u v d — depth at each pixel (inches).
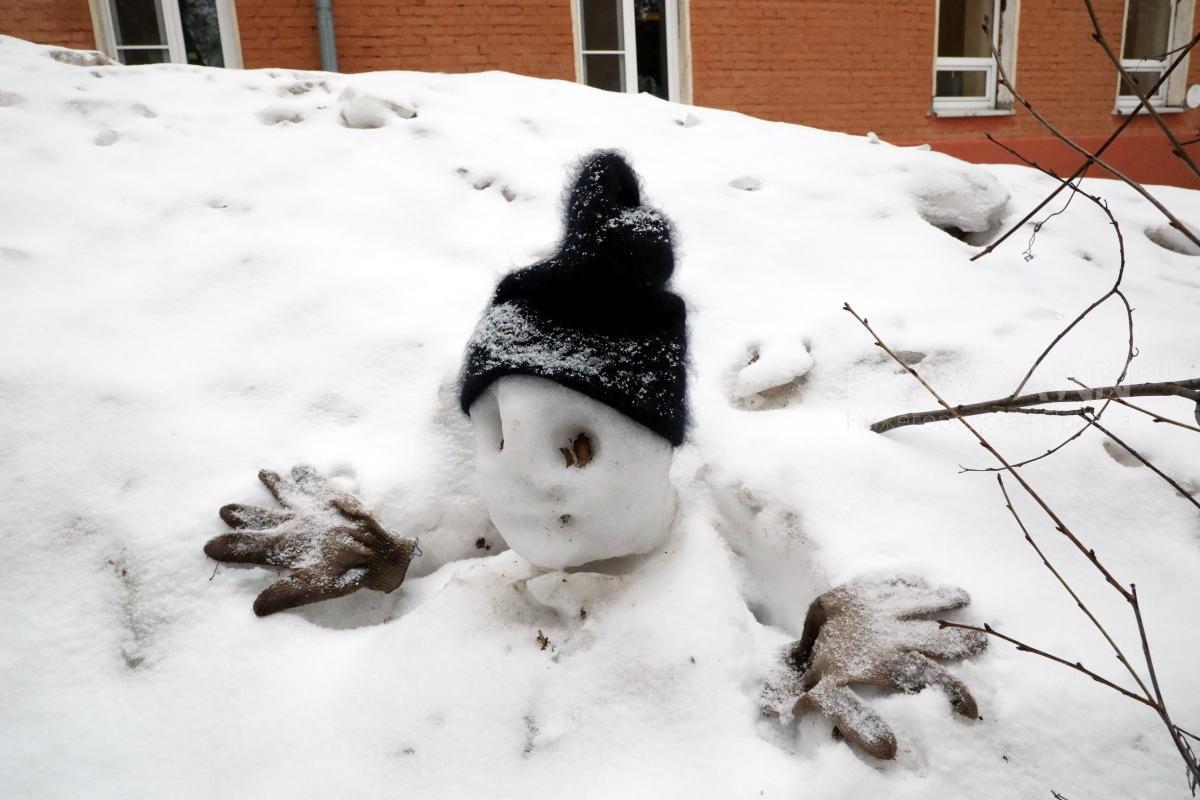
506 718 58.2
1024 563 68.3
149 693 63.2
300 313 97.8
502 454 56.1
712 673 60.0
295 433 83.6
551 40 299.0
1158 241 137.3
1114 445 78.9
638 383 54.4
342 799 55.3
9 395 82.6
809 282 108.3
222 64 273.9
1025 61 359.6
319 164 129.1
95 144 133.0
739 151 144.9
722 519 76.9
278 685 62.7
